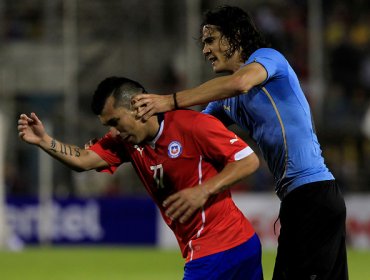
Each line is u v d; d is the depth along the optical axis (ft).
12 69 201.87
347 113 203.82
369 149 203.10
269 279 125.49
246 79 55.52
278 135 61.98
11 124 200.85
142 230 195.31
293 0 217.77
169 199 54.80
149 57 204.44
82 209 195.93
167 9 203.62
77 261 160.86
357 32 223.51
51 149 63.52
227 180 55.62
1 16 207.00
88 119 197.67
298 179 62.44
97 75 202.39
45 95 200.95
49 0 207.31
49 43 202.69
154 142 58.59
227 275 59.36
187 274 59.72
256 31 62.59
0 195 187.73
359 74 213.25
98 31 205.46
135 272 140.87
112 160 64.90
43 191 194.49
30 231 195.11
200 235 59.31
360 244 189.88
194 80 189.26
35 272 141.79
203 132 57.11
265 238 189.47
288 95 61.36
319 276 62.64
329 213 62.28
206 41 62.85
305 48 213.05
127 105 57.52
